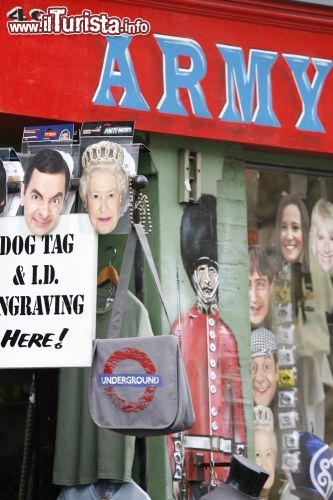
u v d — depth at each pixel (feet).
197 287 23.90
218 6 24.12
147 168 23.76
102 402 18.15
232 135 24.16
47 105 22.41
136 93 23.21
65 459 22.03
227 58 24.25
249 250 26.05
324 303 26.89
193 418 18.24
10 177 19.07
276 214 26.48
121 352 18.19
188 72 23.79
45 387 22.26
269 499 25.62
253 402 25.22
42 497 22.20
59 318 18.62
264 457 25.67
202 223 24.18
